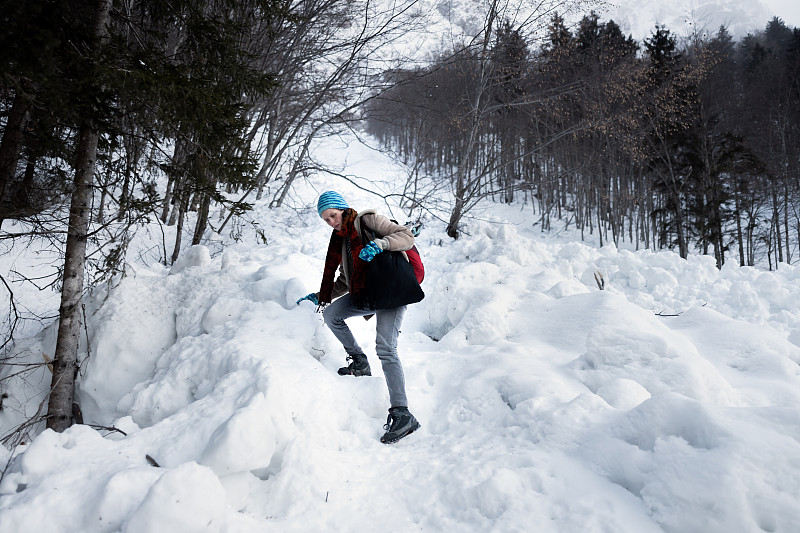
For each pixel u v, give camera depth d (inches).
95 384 138.9
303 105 483.5
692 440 73.2
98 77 110.2
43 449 76.8
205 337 135.4
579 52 670.5
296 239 416.5
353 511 77.0
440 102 569.3
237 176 145.4
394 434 101.3
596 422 87.4
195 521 63.9
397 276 106.8
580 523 65.8
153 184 145.7
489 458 86.2
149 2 157.9
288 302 152.0
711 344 138.0
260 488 81.2
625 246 1003.9
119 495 67.0
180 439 88.4
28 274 270.4
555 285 185.0
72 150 148.0
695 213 858.1
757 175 899.4
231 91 144.3
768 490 60.2
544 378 112.5
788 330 175.8
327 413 102.7
